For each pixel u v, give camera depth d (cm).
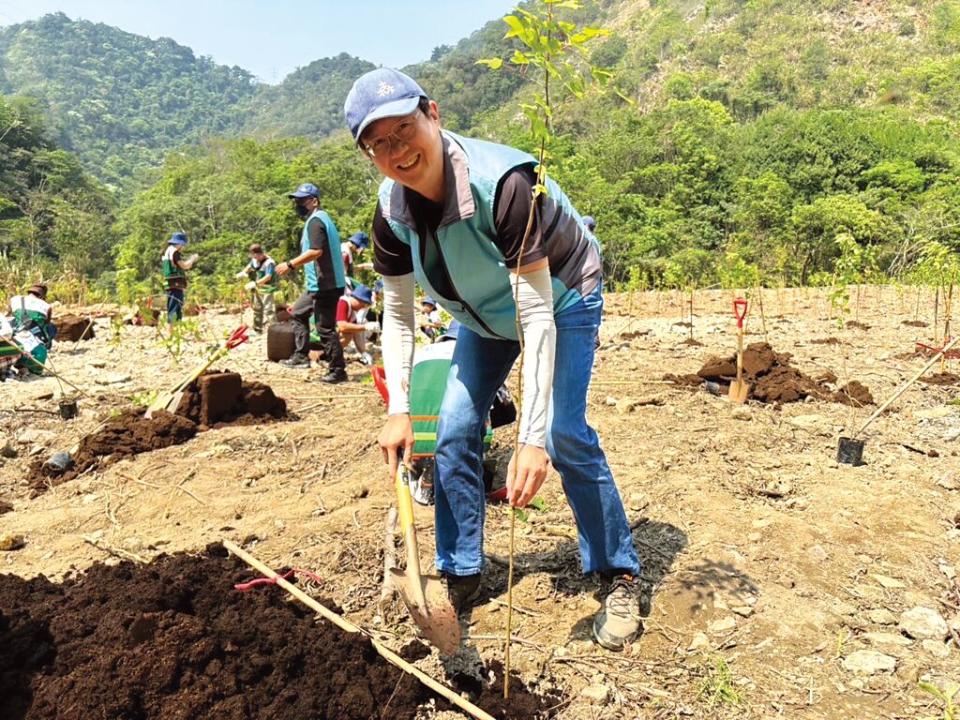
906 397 593
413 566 237
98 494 426
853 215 3503
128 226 5938
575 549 344
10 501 430
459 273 241
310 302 779
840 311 1109
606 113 7706
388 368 261
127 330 1121
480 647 276
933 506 392
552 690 254
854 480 425
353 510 389
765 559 332
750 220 4644
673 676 260
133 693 224
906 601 308
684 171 5491
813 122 5591
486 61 199
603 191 4872
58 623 250
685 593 305
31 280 1261
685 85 10494
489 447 429
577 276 252
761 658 269
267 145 7881
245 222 5353
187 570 280
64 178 7600
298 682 243
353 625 270
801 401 582
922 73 9538
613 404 579
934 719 239
